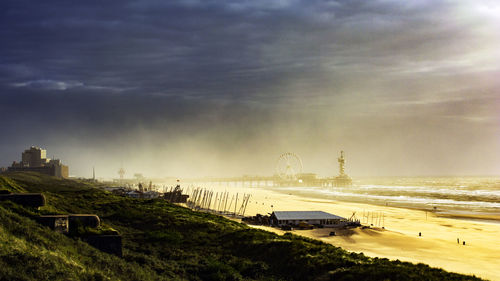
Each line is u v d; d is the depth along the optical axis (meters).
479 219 177.50
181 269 43.97
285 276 46.75
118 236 41.41
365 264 47.56
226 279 42.38
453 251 101.00
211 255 53.91
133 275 34.28
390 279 41.16
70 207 89.19
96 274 29.80
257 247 58.50
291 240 64.00
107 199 121.25
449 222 166.38
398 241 115.00
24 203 43.06
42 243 32.25
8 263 26.00
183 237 66.00
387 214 197.88
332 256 52.06
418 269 46.19
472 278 44.59
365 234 126.75
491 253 98.69
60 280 26.08
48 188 140.25
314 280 44.16
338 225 143.50
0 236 29.78
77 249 35.47
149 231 70.00
